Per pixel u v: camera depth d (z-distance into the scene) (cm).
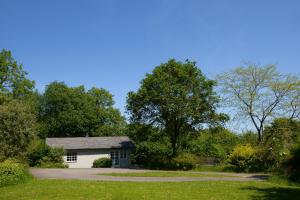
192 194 1861
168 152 5291
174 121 4712
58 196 1750
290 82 4319
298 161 2823
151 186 2161
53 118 6938
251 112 4394
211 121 4647
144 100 4534
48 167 4791
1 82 5681
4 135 3519
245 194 1898
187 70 4572
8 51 5722
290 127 4128
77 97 7106
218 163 4556
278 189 2145
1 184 2156
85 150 5325
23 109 3703
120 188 2036
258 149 3862
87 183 2270
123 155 5450
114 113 7662
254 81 4416
